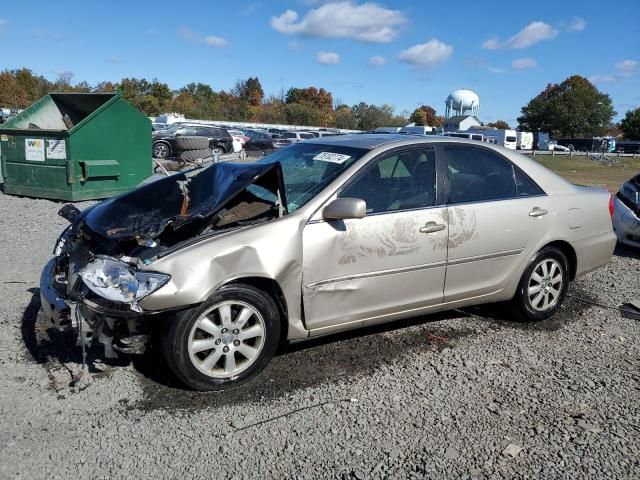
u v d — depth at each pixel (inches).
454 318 205.5
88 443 125.3
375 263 164.6
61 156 428.5
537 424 137.3
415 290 173.8
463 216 179.2
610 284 255.4
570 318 210.1
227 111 3029.0
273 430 132.0
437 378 159.0
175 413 137.8
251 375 152.8
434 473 118.2
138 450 123.4
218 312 146.1
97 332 140.6
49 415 135.3
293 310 155.3
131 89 2682.1
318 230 156.3
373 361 168.4
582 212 206.2
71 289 143.5
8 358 162.6
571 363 171.2
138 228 152.8
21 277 236.5
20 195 455.8
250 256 146.0
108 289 134.3
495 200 187.8
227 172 163.6
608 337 192.4
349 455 123.4
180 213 161.8
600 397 151.0
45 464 117.9
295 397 146.9
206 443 126.5
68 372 155.7
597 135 3907.5
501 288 191.8
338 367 163.9
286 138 1444.4
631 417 141.3
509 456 124.4
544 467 121.0
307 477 116.1
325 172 170.4
